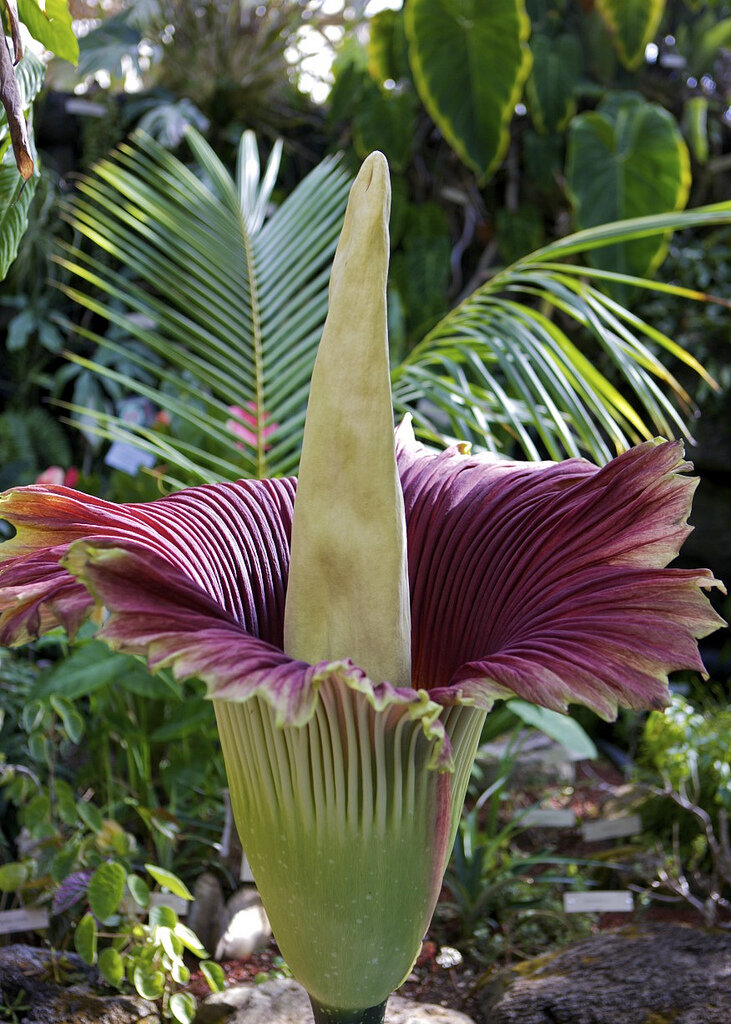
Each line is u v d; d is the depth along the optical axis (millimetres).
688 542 5199
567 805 3965
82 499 1884
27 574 1699
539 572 1884
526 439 2734
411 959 1766
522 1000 2721
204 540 1975
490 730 3781
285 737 1593
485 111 4949
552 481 2074
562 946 3061
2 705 3373
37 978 2717
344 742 1582
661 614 1582
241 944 3023
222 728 1749
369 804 1581
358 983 1715
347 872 1630
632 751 4379
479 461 2195
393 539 1668
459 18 4840
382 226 1591
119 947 2709
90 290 5207
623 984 2729
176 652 1381
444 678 2031
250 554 2055
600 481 1925
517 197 5645
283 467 3152
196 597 1582
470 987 2992
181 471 3674
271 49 5645
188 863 3232
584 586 1733
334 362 1622
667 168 5055
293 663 1414
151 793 3283
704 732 3682
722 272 5281
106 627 1413
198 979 2932
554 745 4195
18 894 2861
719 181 5711
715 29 5727
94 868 2773
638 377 2789
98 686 3131
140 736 3320
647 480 1830
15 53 2059
